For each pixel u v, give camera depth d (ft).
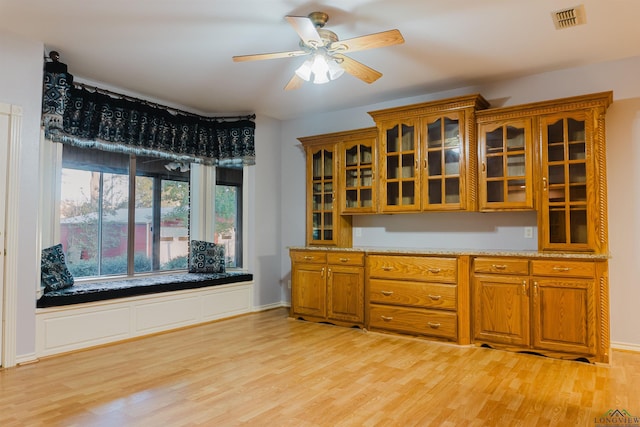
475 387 8.87
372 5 8.86
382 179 14.11
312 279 15.14
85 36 10.33
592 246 10.95
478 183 12.60
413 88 14.12
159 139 14.69
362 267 13.96
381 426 7.13
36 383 9.00
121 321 12.37
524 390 8.71
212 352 11.35
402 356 11.03
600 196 10.93
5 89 9.99
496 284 11.64
